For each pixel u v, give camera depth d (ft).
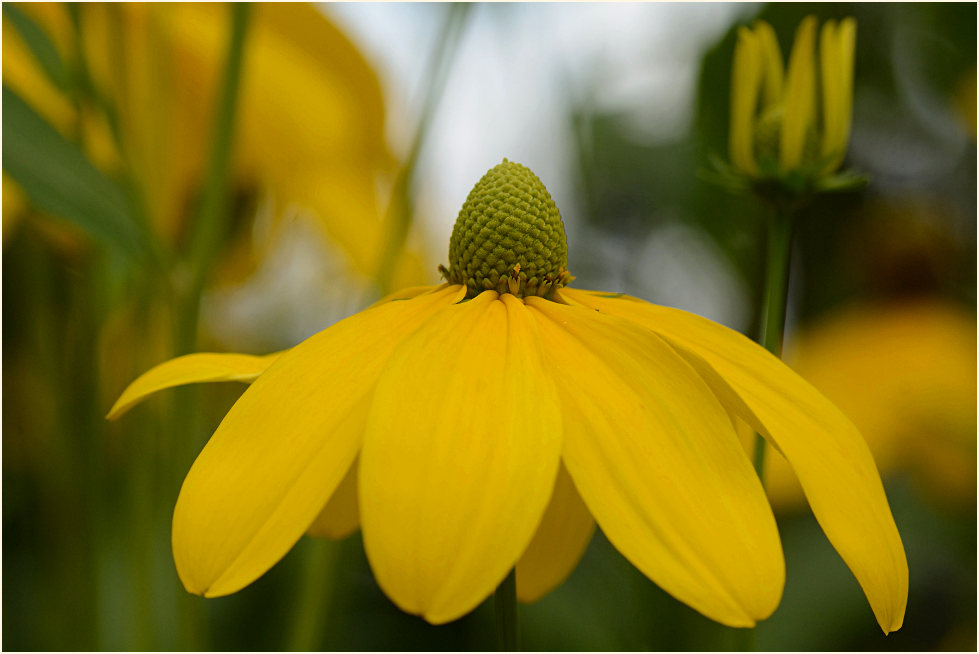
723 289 1.80
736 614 0.90
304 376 0.97
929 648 1.49
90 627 1.26
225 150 1.21
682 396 0.96
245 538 0.93
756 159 1.13
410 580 0.89
